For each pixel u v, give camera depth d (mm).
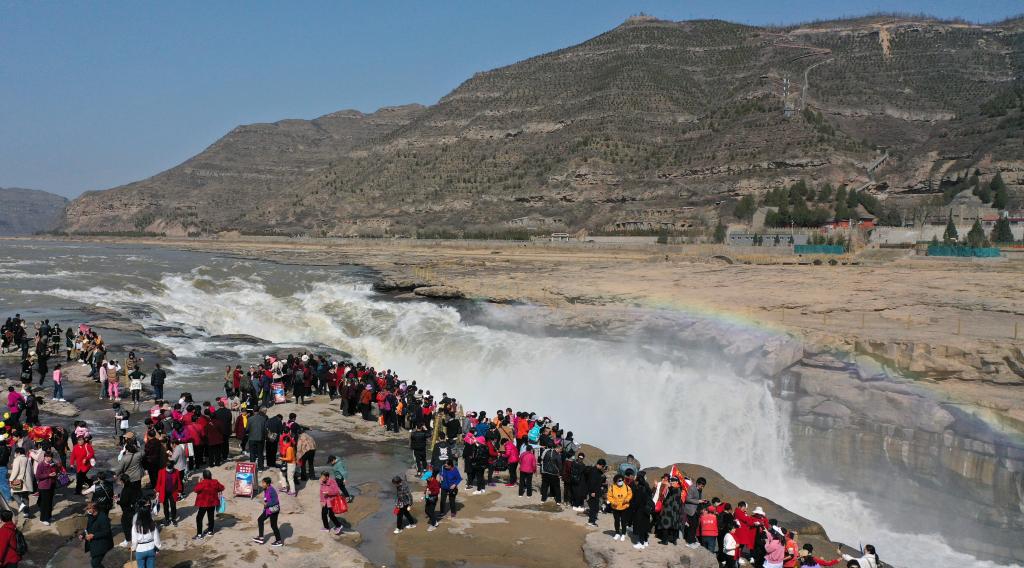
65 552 19344
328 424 33969
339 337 62625
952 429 37000
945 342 42500
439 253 169750
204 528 20875
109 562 18656
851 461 40188
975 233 114188
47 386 38406
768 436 42688
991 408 36156
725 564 21141
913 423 38312
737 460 43125
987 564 34594
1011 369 39781
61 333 52250
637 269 103500
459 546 21156
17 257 139000
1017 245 119625
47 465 20969
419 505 24406
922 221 153000
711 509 21516
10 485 20859
